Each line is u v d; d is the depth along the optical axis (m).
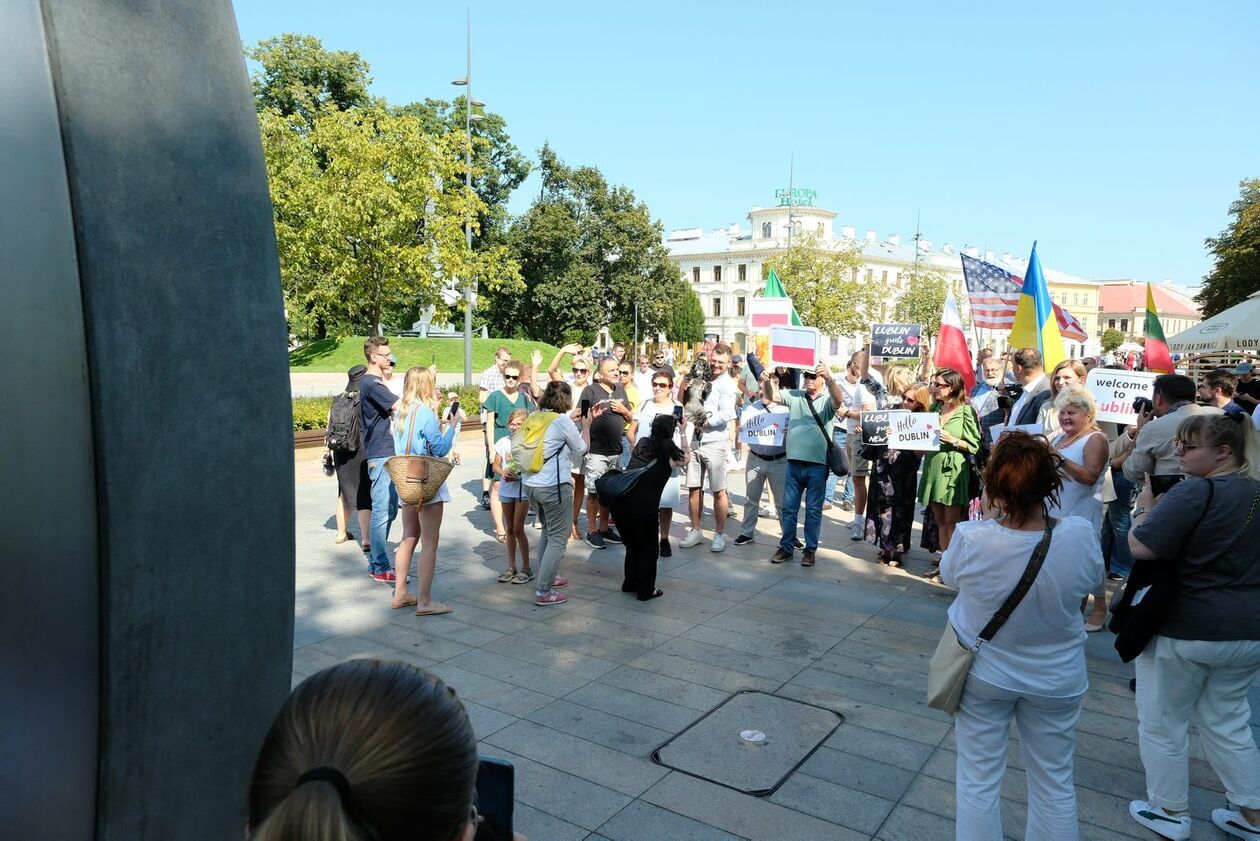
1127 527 6.95
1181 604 3.32
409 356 35.78
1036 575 2.70
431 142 21.92
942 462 6.77
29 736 1.31
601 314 55.69
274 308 1.71
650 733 4.22
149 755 1.48
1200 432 3.34
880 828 3.42
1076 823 2.83
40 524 1.31
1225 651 3.26
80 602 1.37
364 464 7.59
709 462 7.96
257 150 1.70
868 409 8.81
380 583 6.77
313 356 35.06
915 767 3.92
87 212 1.35
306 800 0.78
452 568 7.29
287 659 1.76
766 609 6.24
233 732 1.64
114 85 1.40
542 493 6.09
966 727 2.92
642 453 6.38
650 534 6.40
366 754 0.83
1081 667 2.81
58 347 1.32
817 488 7.42
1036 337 7.74
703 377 12.65
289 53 40.31
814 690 4.77
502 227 53.09
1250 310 11.69
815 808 3.56
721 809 3.54
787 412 7.88
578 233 55.41
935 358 8.76
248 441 1.64
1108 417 6.50
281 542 1.72
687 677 4.94
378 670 0.94
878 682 4.90
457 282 23.17
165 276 1.48
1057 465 2.79
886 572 7.32
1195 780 3.92
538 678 4.89
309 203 21.75
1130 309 100.38
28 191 1.28
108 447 1.37
